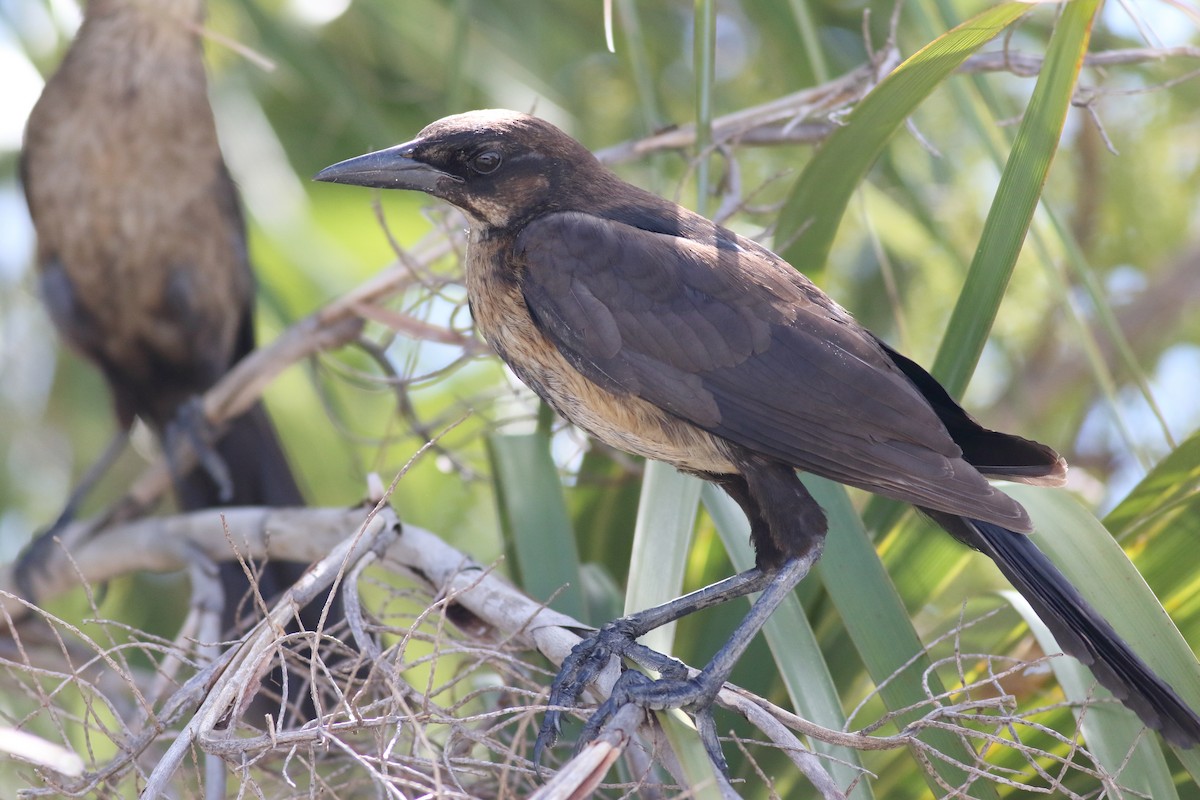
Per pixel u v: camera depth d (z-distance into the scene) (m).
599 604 7.41
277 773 5.81
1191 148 10.76
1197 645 6.38
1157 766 5.63
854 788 5.61
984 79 7.48
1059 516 6.21
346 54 10.39
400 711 5.01
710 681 5.75
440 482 10.15
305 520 7.57
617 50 10.66
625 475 8.02
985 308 6.43
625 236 6.68
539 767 4.99
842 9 10.12
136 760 5.19
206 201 10.05
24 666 5.13
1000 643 7.11
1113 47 9.76
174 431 9.08
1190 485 6.62
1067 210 11.12
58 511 11.09
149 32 9.65
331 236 10.73
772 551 6.36
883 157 10.28
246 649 5.35
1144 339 11.30
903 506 7.14
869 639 6.08
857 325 6.80
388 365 8.53
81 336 10.15
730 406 6.40
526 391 8.57
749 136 7.97
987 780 5.62
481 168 6.94
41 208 9.88
